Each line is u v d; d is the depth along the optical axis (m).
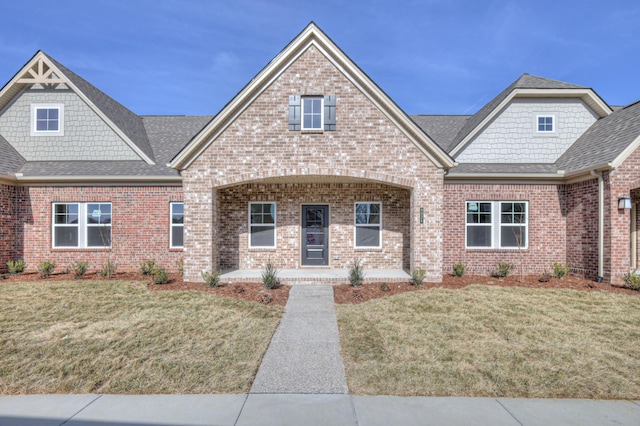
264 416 4.05
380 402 4.38
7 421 3.98
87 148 14.60
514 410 4.21
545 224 12.80
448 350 5.92
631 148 10.42
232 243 13.39
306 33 11.05
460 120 17.67
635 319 7.51
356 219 13.50
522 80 14.84
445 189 12.95
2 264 12.91
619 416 4.12
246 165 11.12
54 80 14.30
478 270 12.85
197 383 4.83
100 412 4.16
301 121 11.16
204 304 8.45
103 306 8.26
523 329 6.89
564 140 14.05
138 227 13.48
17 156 14.20
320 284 10.95
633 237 12.76
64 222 13.55
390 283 10.93
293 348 6.05
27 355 5.67
